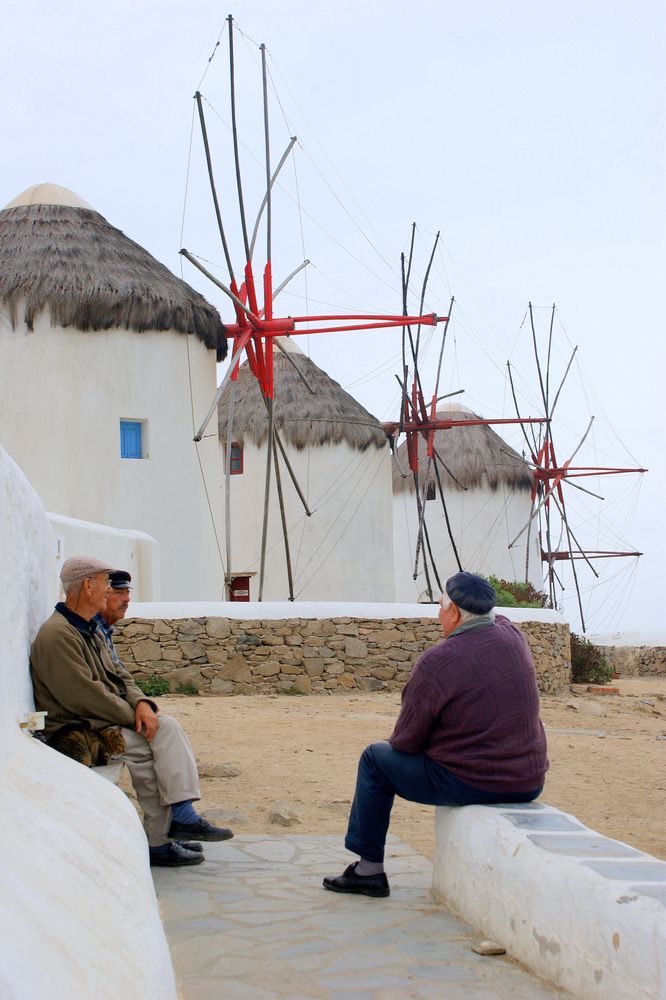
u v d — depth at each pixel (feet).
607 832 22.08
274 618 50.01
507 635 16.66
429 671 16.21
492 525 136.46
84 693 17.66
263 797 24.54
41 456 66.33
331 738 34.45
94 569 18.60
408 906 16.14
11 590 15.83
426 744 16.57
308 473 92.79
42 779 13.12
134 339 68.54
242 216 72.84
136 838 13.43
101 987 8.81
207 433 74.54
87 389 66.95
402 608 52.85
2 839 9.86
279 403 94.63
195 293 74.33
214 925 14.94
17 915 8.54
